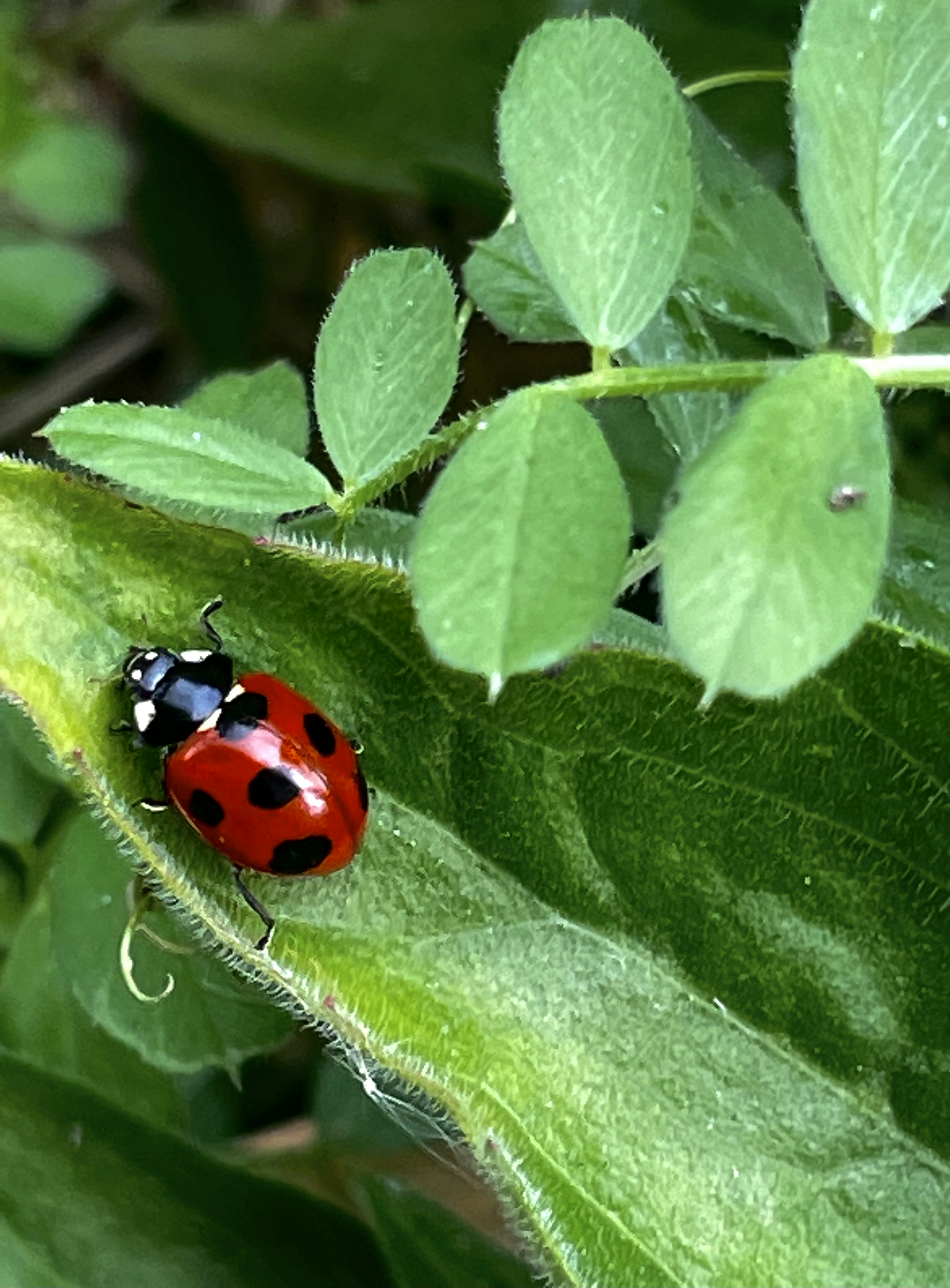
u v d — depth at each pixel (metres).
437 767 0.07
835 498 0.06
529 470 0.06
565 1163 0.07
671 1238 0.07
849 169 0.07
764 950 0.07
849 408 0.06
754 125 0.10
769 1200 0.07
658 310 0.07
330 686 0.07
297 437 0.08
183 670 0.07
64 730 0.07
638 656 0.07
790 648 0.06
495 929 0.07
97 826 0.09
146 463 0.07
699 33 0.11
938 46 0.07
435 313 0.07
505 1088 0.07
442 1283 0.09
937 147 0.07
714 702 0.07
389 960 0.07
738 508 0.06
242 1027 0.08
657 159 0.07
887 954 0.07
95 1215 0.08
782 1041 0.07
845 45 0.07
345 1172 0.09
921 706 0.07
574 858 0.07
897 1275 0.07
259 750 0.07
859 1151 0.07
